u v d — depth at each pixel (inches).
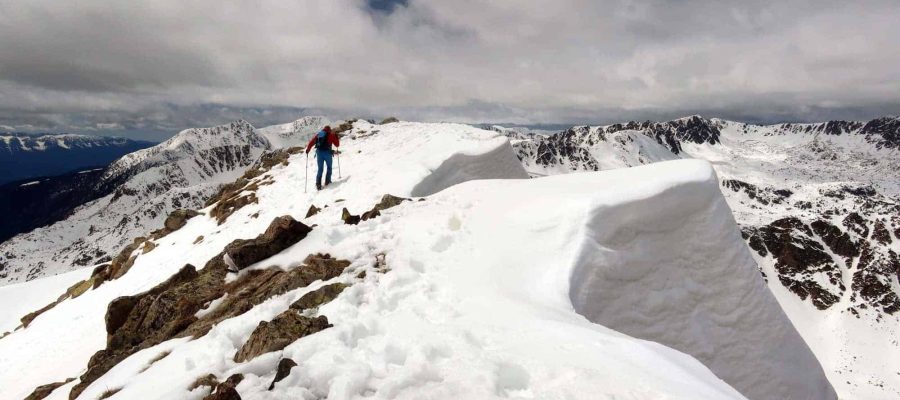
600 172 577.9
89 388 359.3
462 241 473.7
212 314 434.0
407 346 271.4
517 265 409.1
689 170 476.1
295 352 271.6
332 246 496.1
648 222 446.3
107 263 1066.7
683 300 437.4
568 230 427.2
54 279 1204.5
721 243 451.2
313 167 1175.6
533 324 287.4
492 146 981.8
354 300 360.5
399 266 423.8
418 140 1222.9
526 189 557.3
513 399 210.7
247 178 1398.9
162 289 515.2
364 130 1599.4
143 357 370.9
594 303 395.9
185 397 247.4
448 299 350.3
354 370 240.4
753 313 443.2
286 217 545.6
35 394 450.3
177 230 1120.2
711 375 254.2
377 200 788.6
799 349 463.2
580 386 210.1
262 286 456.4
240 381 249.6
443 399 210.5
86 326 686.5
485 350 255.9
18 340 761.0
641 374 217.9
